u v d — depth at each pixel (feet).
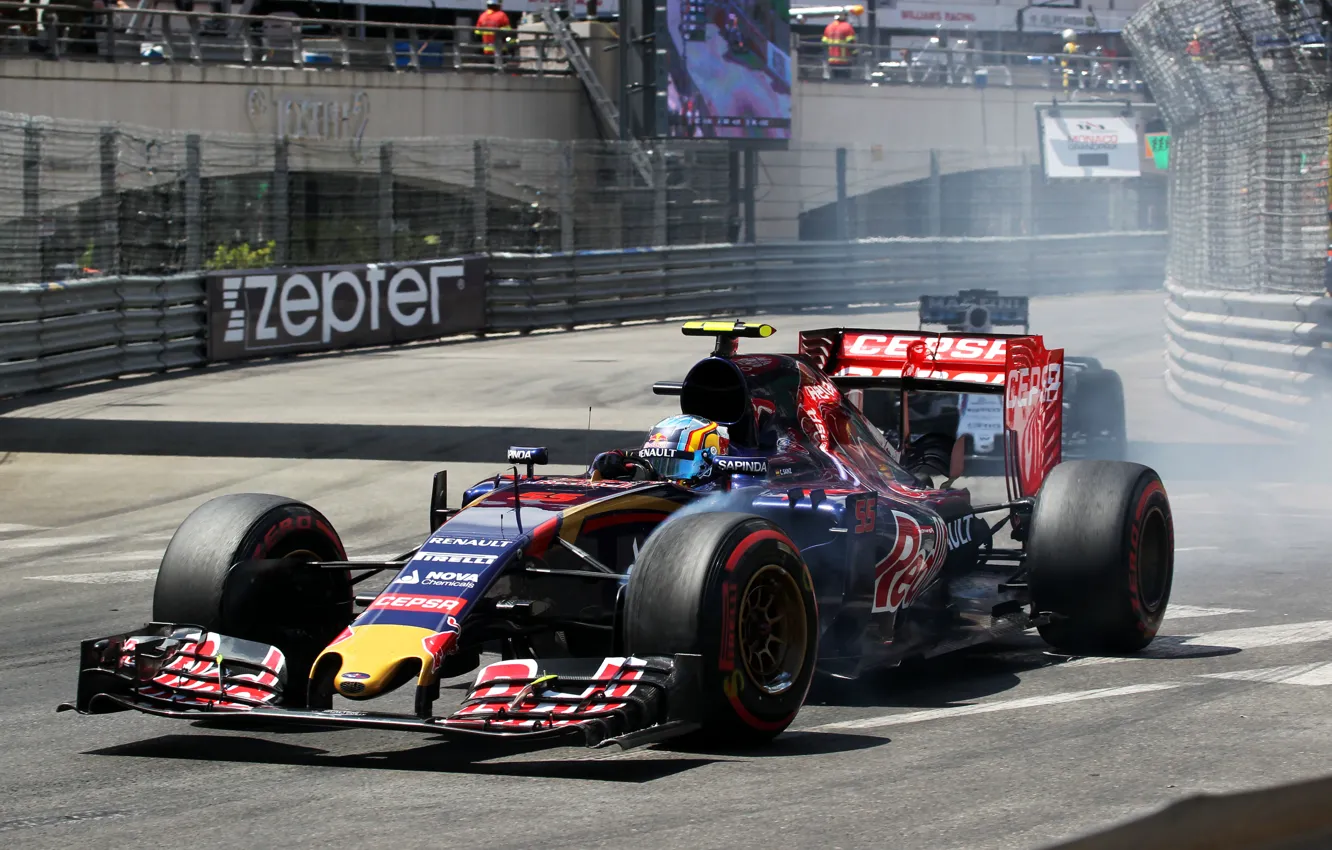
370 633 52.60
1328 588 89.76
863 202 392.68
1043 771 51.70
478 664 62.39
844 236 365.40
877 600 66.54
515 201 302.45
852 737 57.77
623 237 321.93
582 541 61.31
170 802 50.08
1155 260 424.05
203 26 329.31
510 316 294.87
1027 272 396.57
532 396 201.36
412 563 56.13
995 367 80.43
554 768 53.52
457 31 371.56
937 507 76.13
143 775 53.98
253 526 60.13
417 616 53.11
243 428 173.37
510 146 298.15
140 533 120.37
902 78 435.94
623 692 51.03
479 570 54.95
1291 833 24.68
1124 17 525.34
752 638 54.95
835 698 65.46
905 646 67.87
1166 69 199.00
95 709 55.47
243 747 58.29
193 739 59.82
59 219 210.38
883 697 65.46
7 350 197.47
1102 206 434.30
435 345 277.85
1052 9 512.63
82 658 55.93
